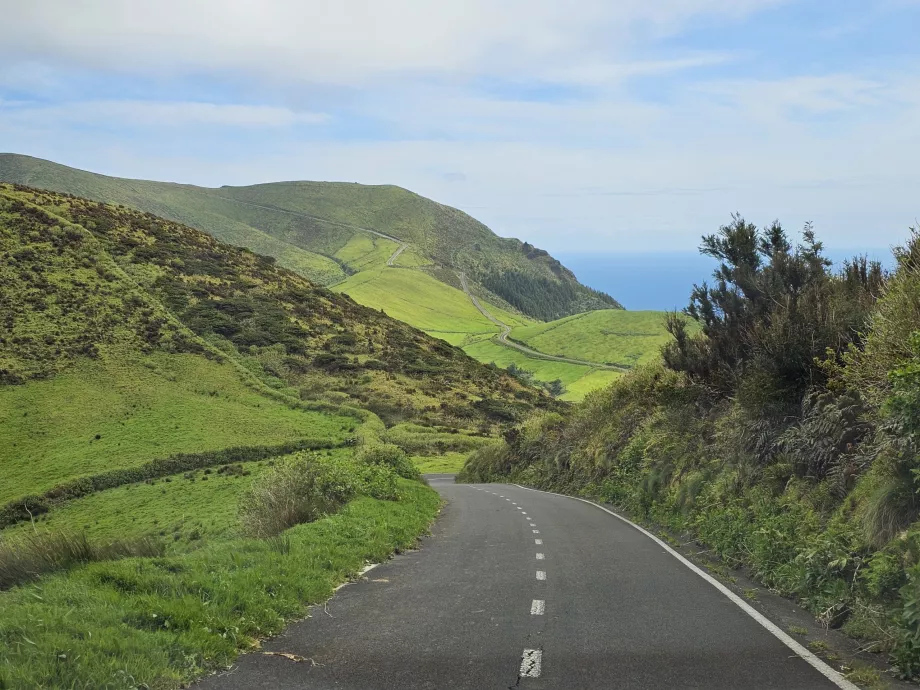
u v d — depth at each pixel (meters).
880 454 8.50
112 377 74.06
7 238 92.94
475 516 19.38
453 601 8.34
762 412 13.37
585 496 26.34
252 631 6.76
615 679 5.52
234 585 7.69
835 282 14.15
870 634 6.53
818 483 10.76
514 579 9.74
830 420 10.82
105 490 53.44
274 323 100.50
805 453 11.43
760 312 17.17
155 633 5.99
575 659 6.04
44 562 7.88
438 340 122.44
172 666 5.49
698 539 13.27
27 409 65.31
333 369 94.06
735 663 5.93
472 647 6.40
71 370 73.19
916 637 5.73
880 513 7.87
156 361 79.88
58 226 99.50
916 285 9.18
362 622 7.33
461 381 100.88
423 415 85.31
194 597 7.07
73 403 67.62
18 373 70.19
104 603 6.53
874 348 9.66
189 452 60.16
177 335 86.19
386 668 5.80
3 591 7.07
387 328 116.81
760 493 12.00
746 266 18.03
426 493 24.39
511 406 93.69
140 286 95.69
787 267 16.78
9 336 75.44
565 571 10.38
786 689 5.28
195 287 103.12
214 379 80.00
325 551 10.55
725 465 14.84
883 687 5.28
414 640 6.64
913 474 7.71
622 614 7.69
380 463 28.61
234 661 5.97
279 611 7.44
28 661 4.91
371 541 12.16
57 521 47.09
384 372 96.62
